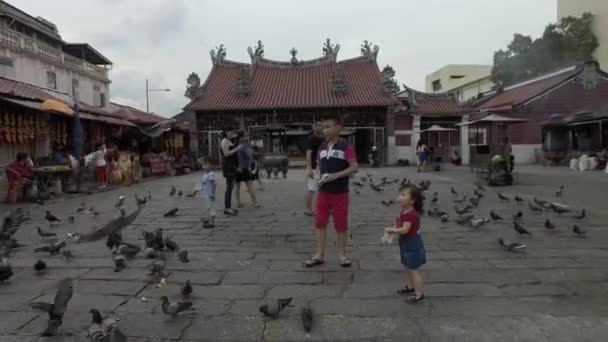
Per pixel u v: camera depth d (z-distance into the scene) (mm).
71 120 17219
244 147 10414
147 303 4434
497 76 39219
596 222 8305
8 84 15430
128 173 17797
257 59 35500
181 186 17219
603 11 36656
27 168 12602
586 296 4516
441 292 4652
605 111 24500
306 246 6793
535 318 3992
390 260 5898
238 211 10195
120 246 5957
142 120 23188
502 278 5086
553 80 30000
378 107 30812
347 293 4668
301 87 33156
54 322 3688
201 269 5562
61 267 5680
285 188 15516
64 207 11398
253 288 4848
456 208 8961
